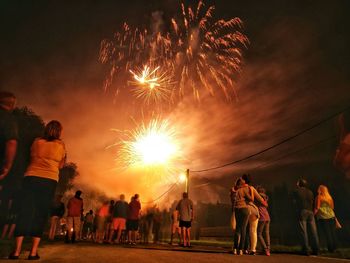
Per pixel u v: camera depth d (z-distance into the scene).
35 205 4.14
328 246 8.12
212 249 9.06
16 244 4.03
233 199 7.75
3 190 5.62
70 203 10.62
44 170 4.25
